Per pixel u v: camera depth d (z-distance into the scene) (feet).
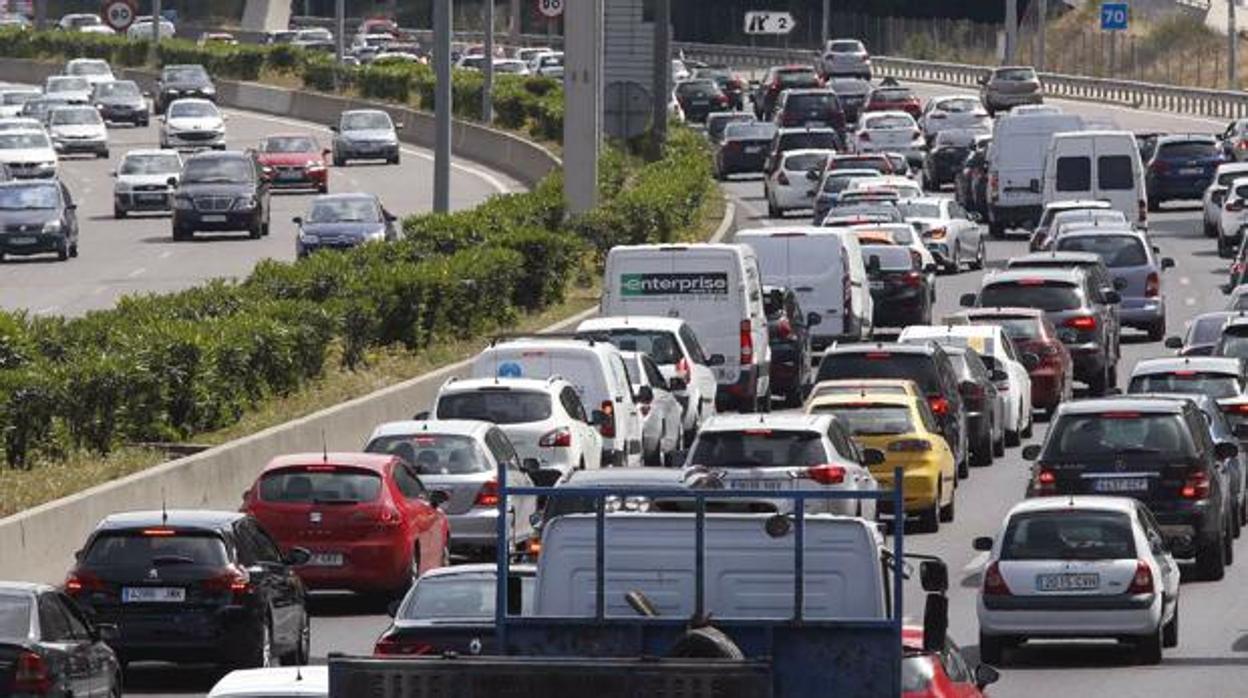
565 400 275.39
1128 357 427.33
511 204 485.15
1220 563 249.34
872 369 304.50
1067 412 249.96
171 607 193.06
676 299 345.92
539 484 249.96
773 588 126.31
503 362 288.92
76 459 282.77
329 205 510.17
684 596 127.75
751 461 232.32
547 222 488.85
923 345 308.60
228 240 580.71
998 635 206.69
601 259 487.20
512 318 411.13
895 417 274.77
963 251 538.47
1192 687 195.42
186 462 269.03
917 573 248.93
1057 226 504.43
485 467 250.98
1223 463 256.93
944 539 270.05
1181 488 245.86
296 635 204.95
